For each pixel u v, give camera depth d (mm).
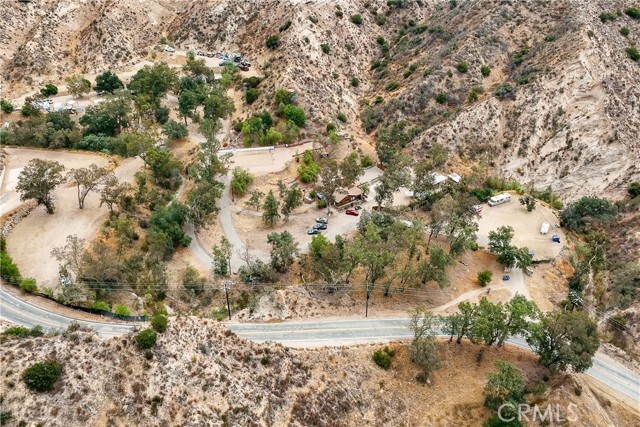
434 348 87812
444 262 107562
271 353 81875
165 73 179125
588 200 145500
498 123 176875
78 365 67562
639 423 88938
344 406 81375
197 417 67688
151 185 141000
